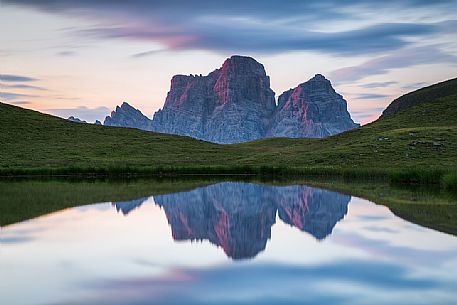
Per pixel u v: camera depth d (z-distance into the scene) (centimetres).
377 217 2597
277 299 1246
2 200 3356
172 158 9538
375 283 1373
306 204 3269
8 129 10969
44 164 7994
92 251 1786
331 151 8875
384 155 8150
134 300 1246
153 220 2531
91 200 3422
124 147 10456
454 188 4250
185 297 1265
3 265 1584
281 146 12500
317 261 1617
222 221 2517
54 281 1406
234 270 1516
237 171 7162
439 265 1549
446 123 10619
